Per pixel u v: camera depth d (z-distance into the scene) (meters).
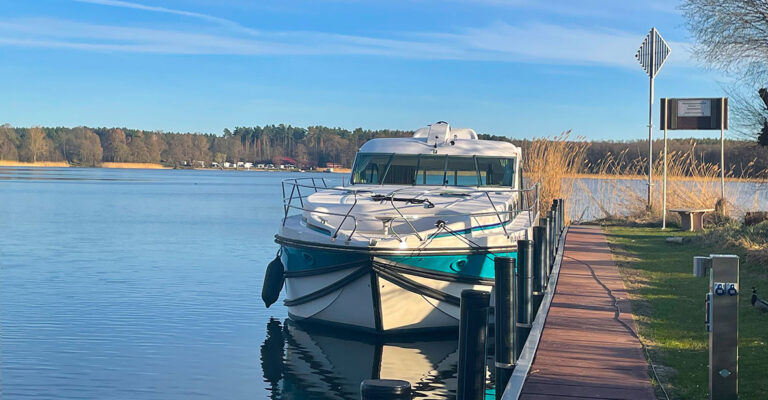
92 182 99.31
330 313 12.23
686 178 24.31
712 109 22.05
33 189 75.88
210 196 68.88
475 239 11.72
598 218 26.53
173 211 47.06
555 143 24.34
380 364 10.87
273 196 70.06
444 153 14.29
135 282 18.23
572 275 13.41
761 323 9.48
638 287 12.24
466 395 6.75
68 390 9.64
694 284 12.54
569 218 25.23
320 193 13.59
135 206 51.81
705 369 7.52
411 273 11.38
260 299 16.05
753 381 7.25
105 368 10.66
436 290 11.60
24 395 9.41
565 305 10.66
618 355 8.02
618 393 6.74
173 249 25.70
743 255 14.85
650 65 24.22
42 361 10.95
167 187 89.62
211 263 22.03
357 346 11.82
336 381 10.13
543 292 10.55
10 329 12.92
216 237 30.25
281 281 12.84
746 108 19.41
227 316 14.23
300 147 179.88
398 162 14.32
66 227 34.56
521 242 8.48
